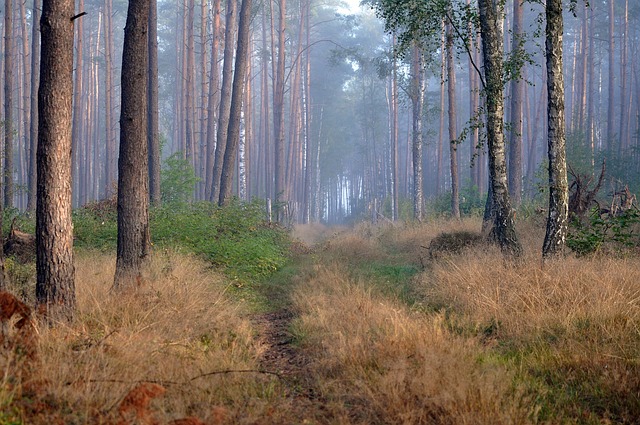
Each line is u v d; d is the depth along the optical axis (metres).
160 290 9.58
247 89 49.34
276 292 13.04
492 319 8.88
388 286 12.31
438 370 5.91
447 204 29.48
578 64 58.62
